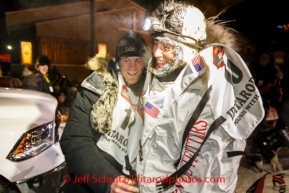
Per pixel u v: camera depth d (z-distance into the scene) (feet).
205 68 3.68
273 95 12.68
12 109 7.32
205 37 4.09
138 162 4.12
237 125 3.86
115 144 4.36
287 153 15.19
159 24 3.88
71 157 4.19
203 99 3.71
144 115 3.88
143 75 4.74
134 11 43.21
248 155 3.97
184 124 3.77
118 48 4.59
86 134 4.35
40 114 7.56
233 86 3.85
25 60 37.06
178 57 3.91
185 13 3.86
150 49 4.60
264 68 13.17
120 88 4.41
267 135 11.93
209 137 3.81
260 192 5.44
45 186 7.05
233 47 4.35
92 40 31.86
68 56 40.75
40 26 38.34
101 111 4.26
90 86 4.37
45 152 7.29
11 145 6.81
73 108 4.47
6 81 30.71
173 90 3.72
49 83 16.21
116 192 3.77
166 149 3.84
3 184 6.65
